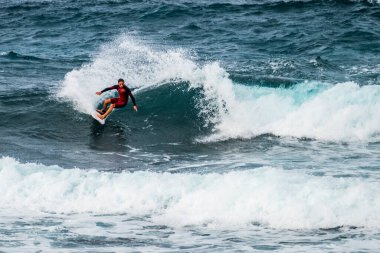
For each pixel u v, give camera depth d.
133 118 76.94
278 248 39.94
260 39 124.00
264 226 44.16
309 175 50.59
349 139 69.44
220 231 43.47
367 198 45.34
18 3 182.12
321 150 65.69
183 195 48.09
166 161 63.41
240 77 82.38
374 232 42.34
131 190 49.19
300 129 71.62
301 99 75.25
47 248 39.88
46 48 124.06
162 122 75.75
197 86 79.62
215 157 64.75
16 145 68.38
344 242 40.78
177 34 132.38
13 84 90.75
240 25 138.88
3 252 38.94
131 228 44.12
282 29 132.38
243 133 72.56
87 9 166.50
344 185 47.75
